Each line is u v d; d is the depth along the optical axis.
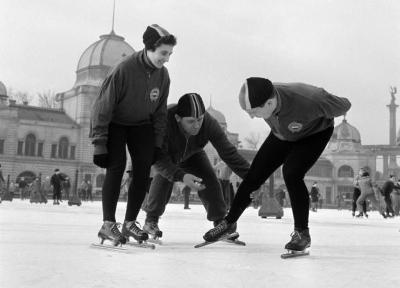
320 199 40.25
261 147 3.26
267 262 2.76
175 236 4.61
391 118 75.06
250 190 3.26
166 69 3.52
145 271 2.28
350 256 3.16
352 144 71.44
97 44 62.66
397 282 2.15
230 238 3.85
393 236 5.51
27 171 53.19
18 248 3.08
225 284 2.00
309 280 2.16
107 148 3.36
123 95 3.27
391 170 71.62
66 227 5.32
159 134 3.57
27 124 53.88
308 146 3.12
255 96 2.78
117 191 3.32
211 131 3.74
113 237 3.21
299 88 2.96
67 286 1.86
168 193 4.01
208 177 3.93
